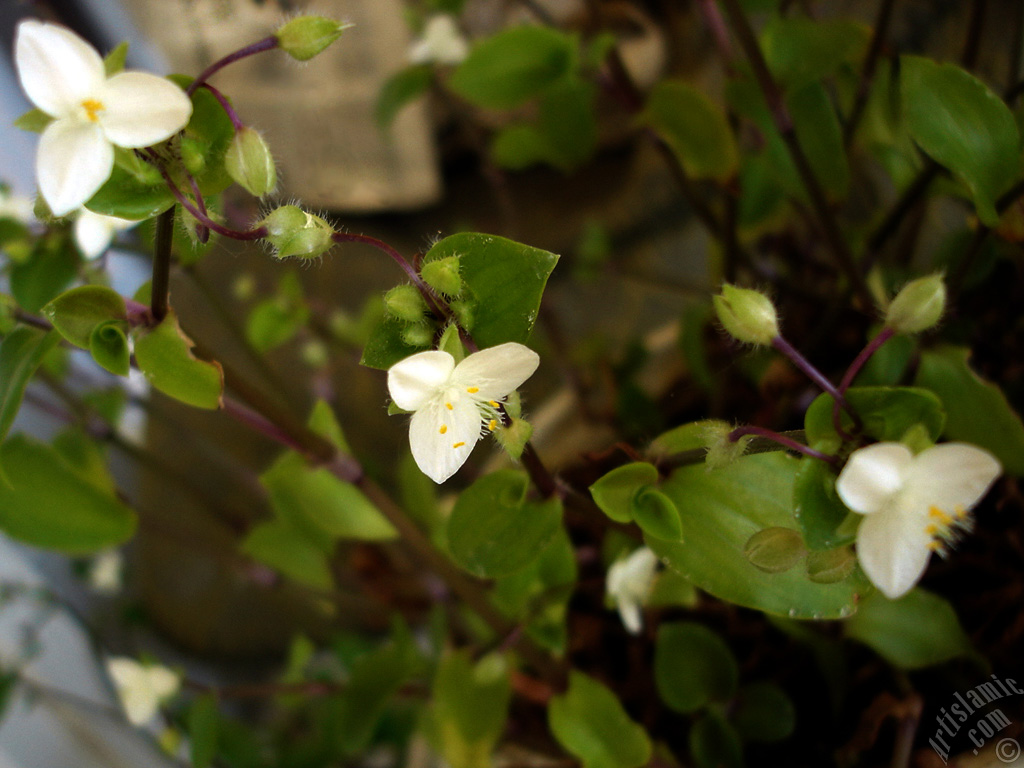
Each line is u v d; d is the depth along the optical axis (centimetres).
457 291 12
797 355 12
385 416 32
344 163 31
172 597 32
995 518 18
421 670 22
